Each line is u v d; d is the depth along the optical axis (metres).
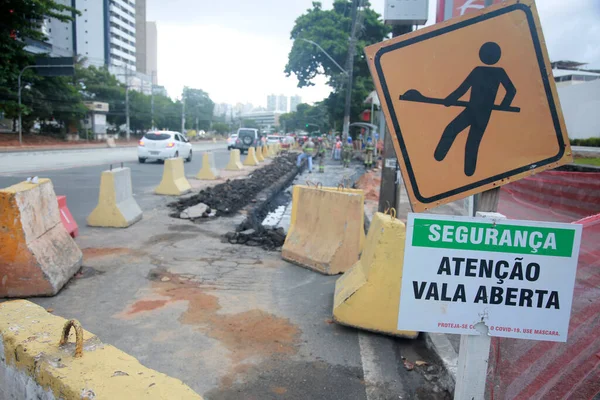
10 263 4.84
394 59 2.20
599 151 14.39
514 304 2.20
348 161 27.69
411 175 2.23
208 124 121.88
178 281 5.61
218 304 4.92
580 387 3.15
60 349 2.36
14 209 4.78
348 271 5.04
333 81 42.03
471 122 2.21
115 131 77.06
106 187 8.24
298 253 6.48
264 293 5.33
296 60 41.81
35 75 35.38
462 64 2.19
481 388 2.30
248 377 3.53
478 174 2.23
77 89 53.25
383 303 4.28
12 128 50.19
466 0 5.97
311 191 6.78
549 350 3.22
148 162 23.91
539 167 2.22
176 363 3.68
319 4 44.44
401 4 6.59
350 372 3.68
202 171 17.53
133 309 4.70
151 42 163.88
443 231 2.18
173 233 8.02
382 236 4.31
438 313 2.22
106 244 7.11
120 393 2.04
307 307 4.96
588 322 3.38
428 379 3.62
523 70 2.18
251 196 13.21
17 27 30.80
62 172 16.97
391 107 2.21
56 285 4.99
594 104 18.47
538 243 2.16
